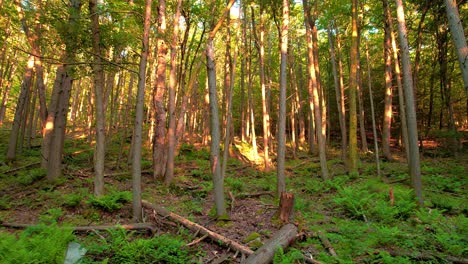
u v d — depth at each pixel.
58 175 11.42
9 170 13.84
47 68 21.69
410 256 5.76
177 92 21.20
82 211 8.14
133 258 5.54
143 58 7.89
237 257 6.00
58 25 8.26
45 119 14.34
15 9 13.71
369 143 28.27
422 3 17.41
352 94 15.05
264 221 7.82
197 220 8.11
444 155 19.89
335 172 15.70
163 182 12.95
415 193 9.48
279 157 10.09
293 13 18.20
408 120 9.72
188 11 17.61
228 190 11.88
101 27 9.16
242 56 24.03
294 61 26.44
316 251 6.25
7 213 8.21
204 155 19.95
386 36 18.81
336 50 26.09
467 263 5.48
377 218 8.25
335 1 15.27
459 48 6.75
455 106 25.06
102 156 9.00
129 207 8.55
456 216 8.46
